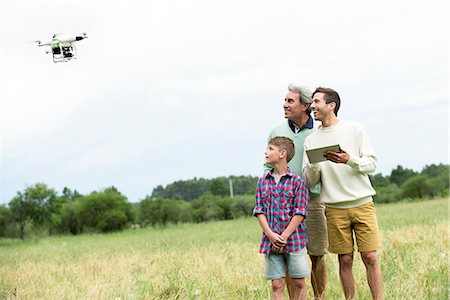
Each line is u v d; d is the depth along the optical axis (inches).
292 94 253.9
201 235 1028.5
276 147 234.7
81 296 283.4
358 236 239.5
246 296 268.1
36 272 424.2
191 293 269.4
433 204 1713.8
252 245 589.9
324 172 242.7
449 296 243.3
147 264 415.8
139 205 2623.0
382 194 2945.4
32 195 2439.7
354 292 243.4
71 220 2578.7
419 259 332.5
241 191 4466.0
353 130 241.4
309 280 289.3
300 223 233.6
